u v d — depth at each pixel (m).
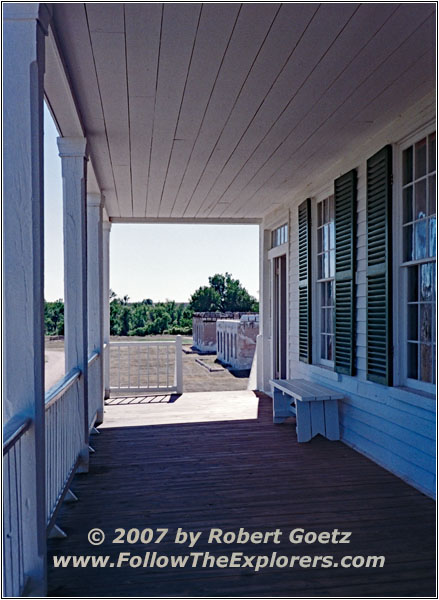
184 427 6.05
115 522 3.31
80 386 4.33
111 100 3.74
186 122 4.20
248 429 5.93
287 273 7.31
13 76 2.23
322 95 3.68
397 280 4.19
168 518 3.36
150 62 3.15
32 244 2.24
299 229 6.62
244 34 2.84
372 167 4.49
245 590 2.50
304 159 5.29
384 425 4.40
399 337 4.20
